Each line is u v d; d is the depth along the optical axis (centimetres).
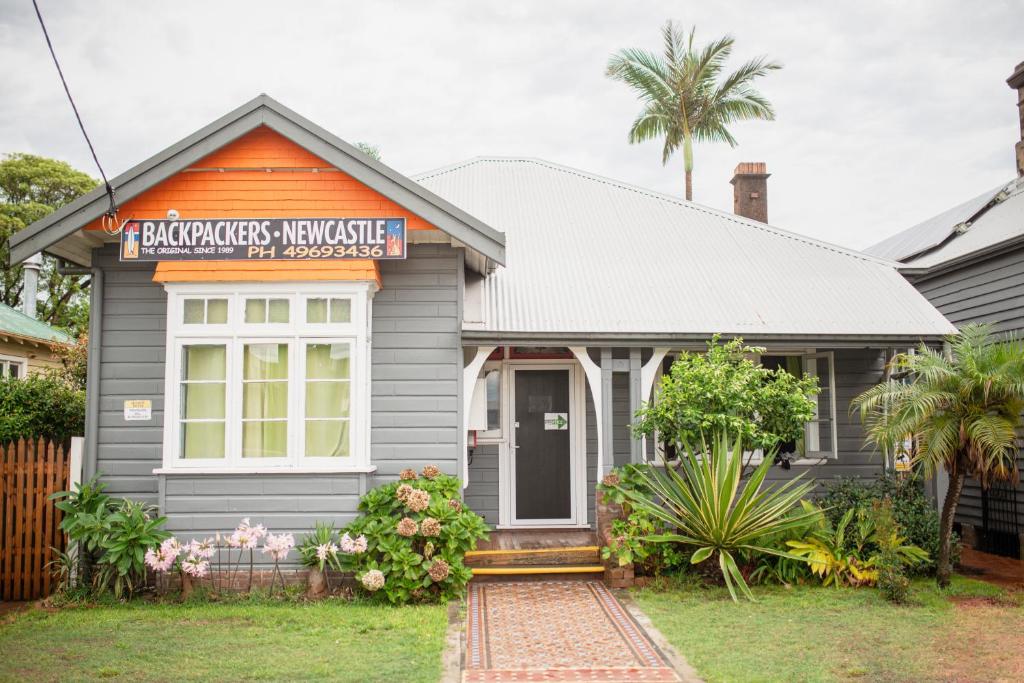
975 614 750
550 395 1108
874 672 581
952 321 1292
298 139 847
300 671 577
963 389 808
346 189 880
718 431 880
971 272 1238
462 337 920
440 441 909
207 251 855
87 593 810
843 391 1098
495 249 859
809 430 1084
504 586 864
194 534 841
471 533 832
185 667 588
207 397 865
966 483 1216
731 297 1064
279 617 732
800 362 1112
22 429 1068
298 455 855
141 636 671
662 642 657
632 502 889
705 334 967
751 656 620
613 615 743
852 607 770
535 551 916
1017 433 1108
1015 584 914
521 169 1447
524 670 586
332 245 865
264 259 862
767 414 887
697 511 848
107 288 902
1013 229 1174
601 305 1012
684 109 2761
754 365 1094
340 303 876
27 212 2638
